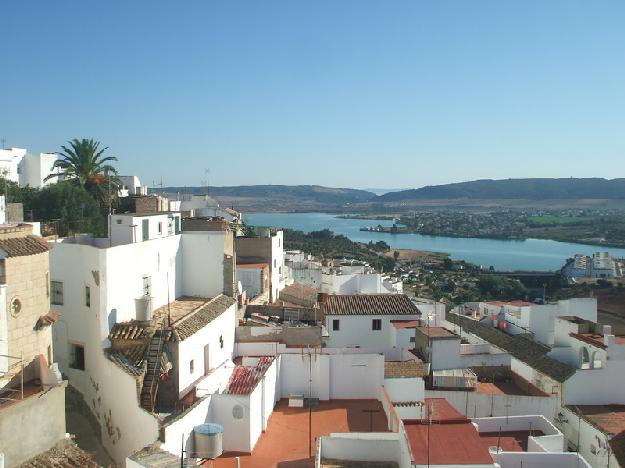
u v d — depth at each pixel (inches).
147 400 1102.4
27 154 2970.0
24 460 847.7
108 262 1211.2
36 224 1263.5
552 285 5315.0
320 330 1686.8
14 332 915.4
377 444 1082.7
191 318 1341.0
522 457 1072.8
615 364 1566.2
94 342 1237.7
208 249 1662.2
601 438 1341.0
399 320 1875.0
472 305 2797.7
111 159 2568.9
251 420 1194.6
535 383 1651.1
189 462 892.0
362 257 7406.5
